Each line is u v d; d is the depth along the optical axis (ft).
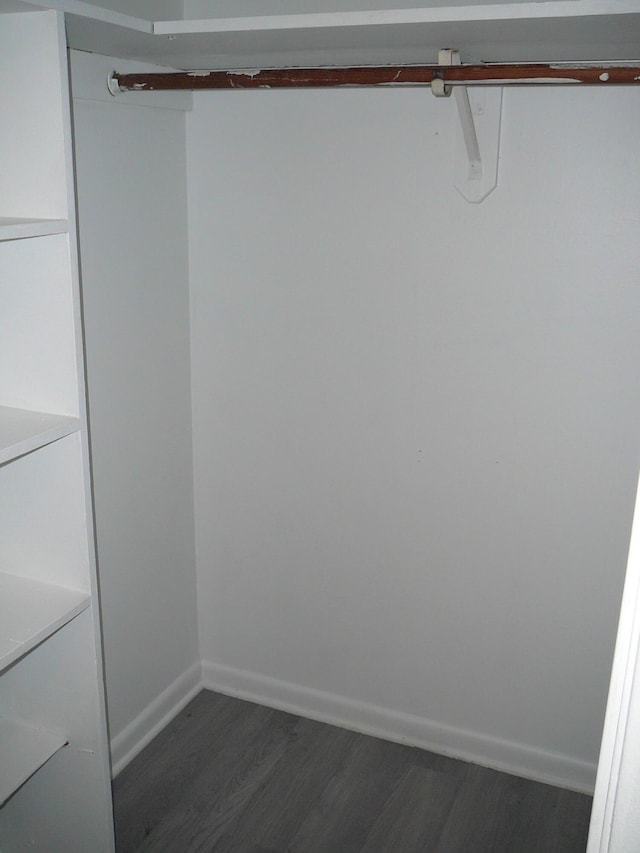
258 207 6.54
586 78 4.28
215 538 7.57
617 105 5.35
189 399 7.23
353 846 6.13
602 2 3.39
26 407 4.44
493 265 5.94
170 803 6.50
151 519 6.95
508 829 6.32
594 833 2.21
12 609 4.42
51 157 3.96
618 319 5.72
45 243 4.09
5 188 4.13
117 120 5.86
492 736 7.01
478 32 3.90
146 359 6.56
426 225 6.05
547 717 6.77
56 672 4.85
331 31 3.92
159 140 6.33
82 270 5.72
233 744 7.22
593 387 5.90
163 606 7.30
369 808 6.50
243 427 7.13
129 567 6.75
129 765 6.93
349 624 7.25
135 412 6.52
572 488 6.16
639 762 1.88
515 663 6.74
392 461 6.67
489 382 6.19
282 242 6.54
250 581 7.55
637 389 5.79
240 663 7.86
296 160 6.31
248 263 6.71
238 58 5.13
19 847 5.60
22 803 5.45
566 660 6.56
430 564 6.79
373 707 7.37
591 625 6.40
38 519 4.60
